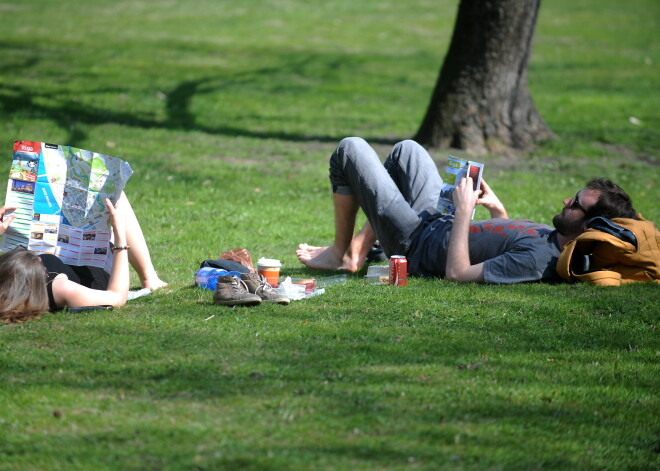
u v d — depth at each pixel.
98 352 15.49
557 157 47.00
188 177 38.38
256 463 11.27
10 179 18.84
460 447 12.01
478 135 47.28
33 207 18.88
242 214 32.34
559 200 37.22
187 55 78.94
